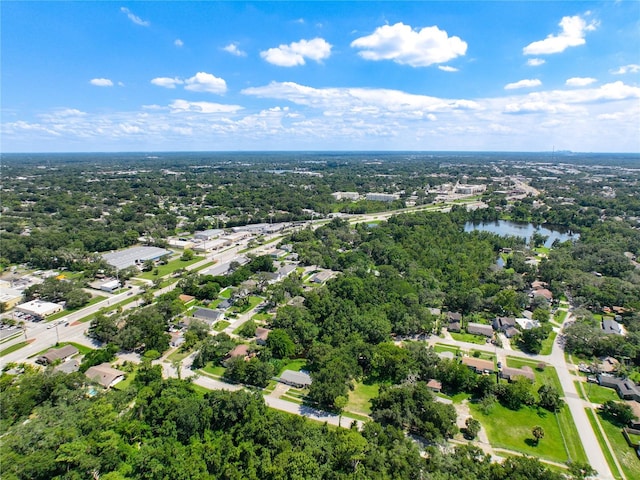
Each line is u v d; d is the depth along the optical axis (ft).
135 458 252.42
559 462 277.23
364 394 350.64
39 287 547.49
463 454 257.96
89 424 267.18
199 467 244.83
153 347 409.28
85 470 241.76
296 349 415.44
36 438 253.85
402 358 372.38
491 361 398.01
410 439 278.67
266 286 595.06
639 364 404.77
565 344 446.60
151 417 289.33
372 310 477.77
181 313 501.15
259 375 355.15
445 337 459.73
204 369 385.50
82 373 344.90
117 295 571.69
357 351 391.86
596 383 374.84
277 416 285.43
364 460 247.91
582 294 559.38
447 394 354.33
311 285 612.29
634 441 298.15
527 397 337.11
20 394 307.78
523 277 634.02
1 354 409.08
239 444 266.16
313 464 241.96
